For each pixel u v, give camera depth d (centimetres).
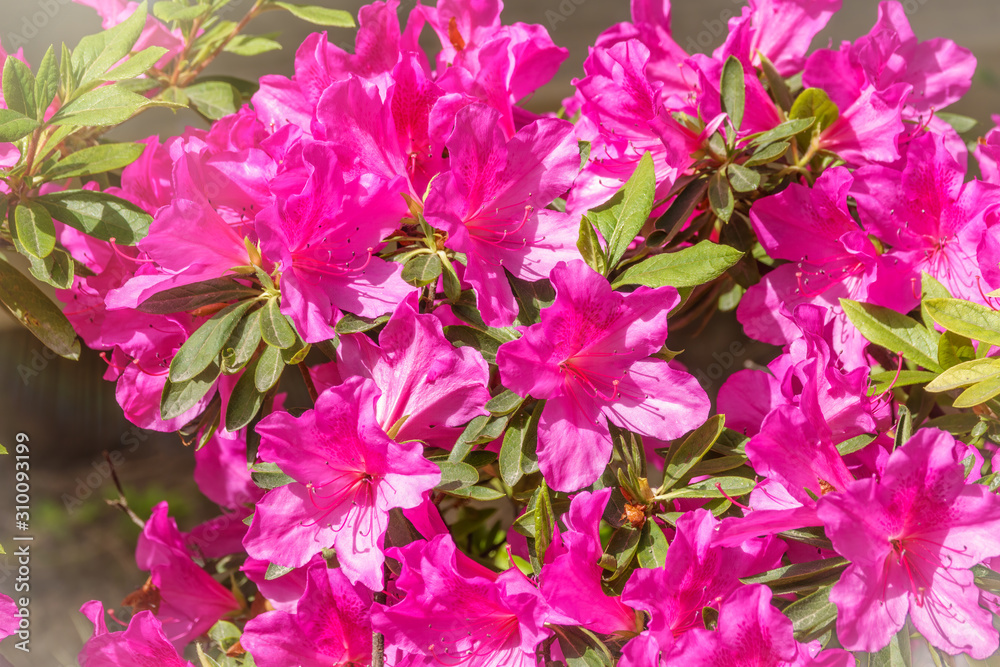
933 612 55
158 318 64
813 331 60
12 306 64
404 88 60
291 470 57
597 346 58
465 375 58
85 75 62
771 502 59
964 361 60
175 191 59
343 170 59
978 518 55
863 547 54
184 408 60
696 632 56
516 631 59
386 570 61
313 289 59
